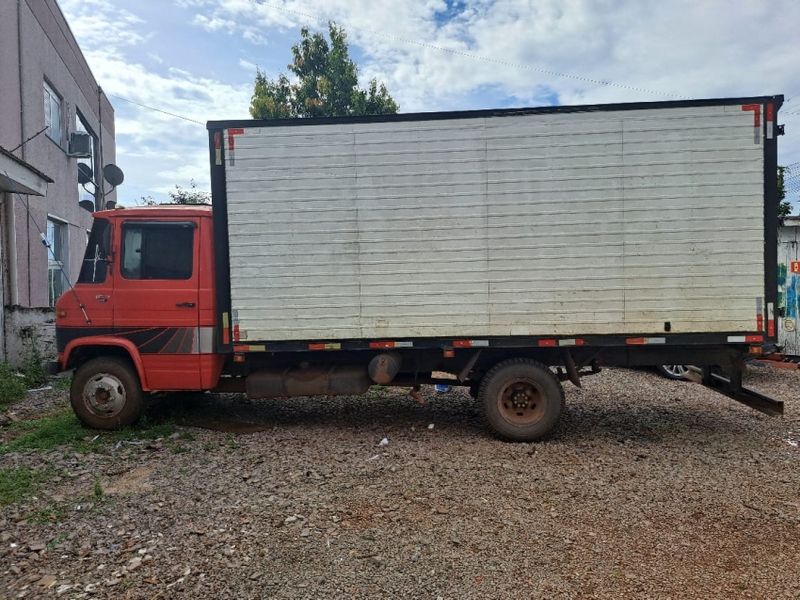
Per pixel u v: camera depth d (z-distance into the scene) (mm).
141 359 6082
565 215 5746
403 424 6570
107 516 4105
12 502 4355
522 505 4242
